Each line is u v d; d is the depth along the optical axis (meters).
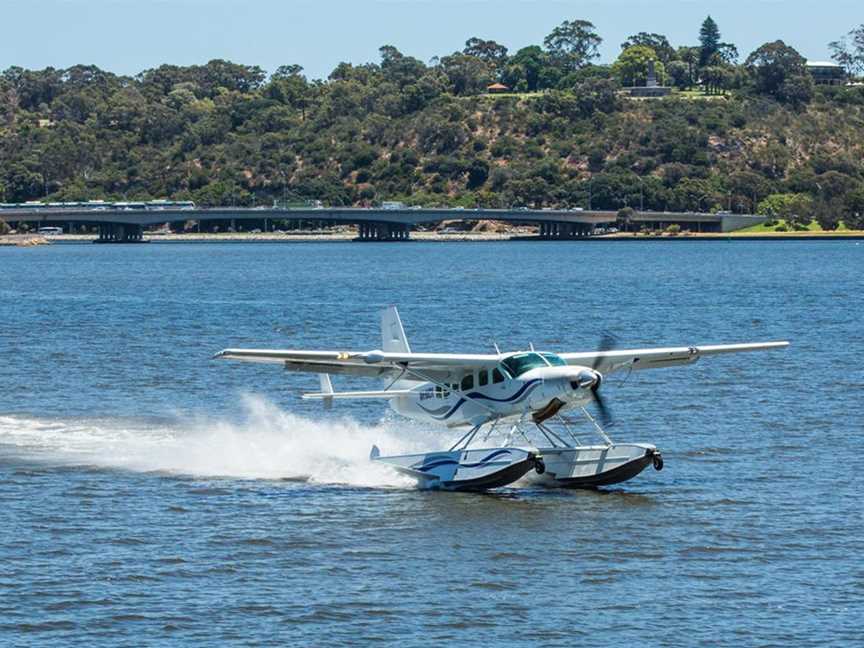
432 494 86.94
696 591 65.75
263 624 61.28
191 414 121.25
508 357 87.56
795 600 64.31
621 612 62.94
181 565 69.75
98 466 95.00
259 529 77.12
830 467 93.62
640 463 85.88
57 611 62.72
